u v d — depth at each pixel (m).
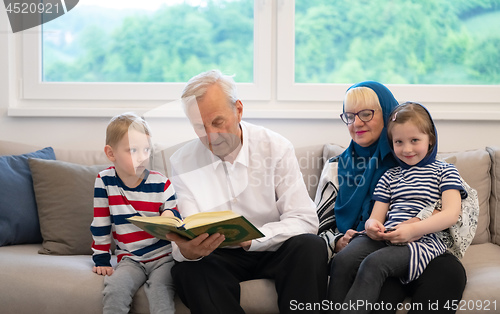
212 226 1.56
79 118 2.64
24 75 2.67
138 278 1.80
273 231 1.82
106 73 2.74
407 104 2.00
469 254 2.09
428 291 1.71
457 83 2.75
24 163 2.25
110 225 1.92
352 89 2.13
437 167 1.96
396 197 1.97
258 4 2.66
